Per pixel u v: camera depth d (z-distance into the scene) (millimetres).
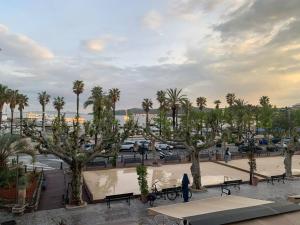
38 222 17969
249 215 10023
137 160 38344
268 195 23703
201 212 11516
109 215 19141
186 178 21359
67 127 23391
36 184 25531
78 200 21000
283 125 76000
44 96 110750
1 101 67312
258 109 80250
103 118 24766
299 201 16719
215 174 32750
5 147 26234
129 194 21734
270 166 37750
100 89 79062
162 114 54406
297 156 47156
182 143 25375
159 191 23125
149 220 18109
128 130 24328
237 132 50250
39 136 21719
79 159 21219
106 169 35469
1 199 21234
